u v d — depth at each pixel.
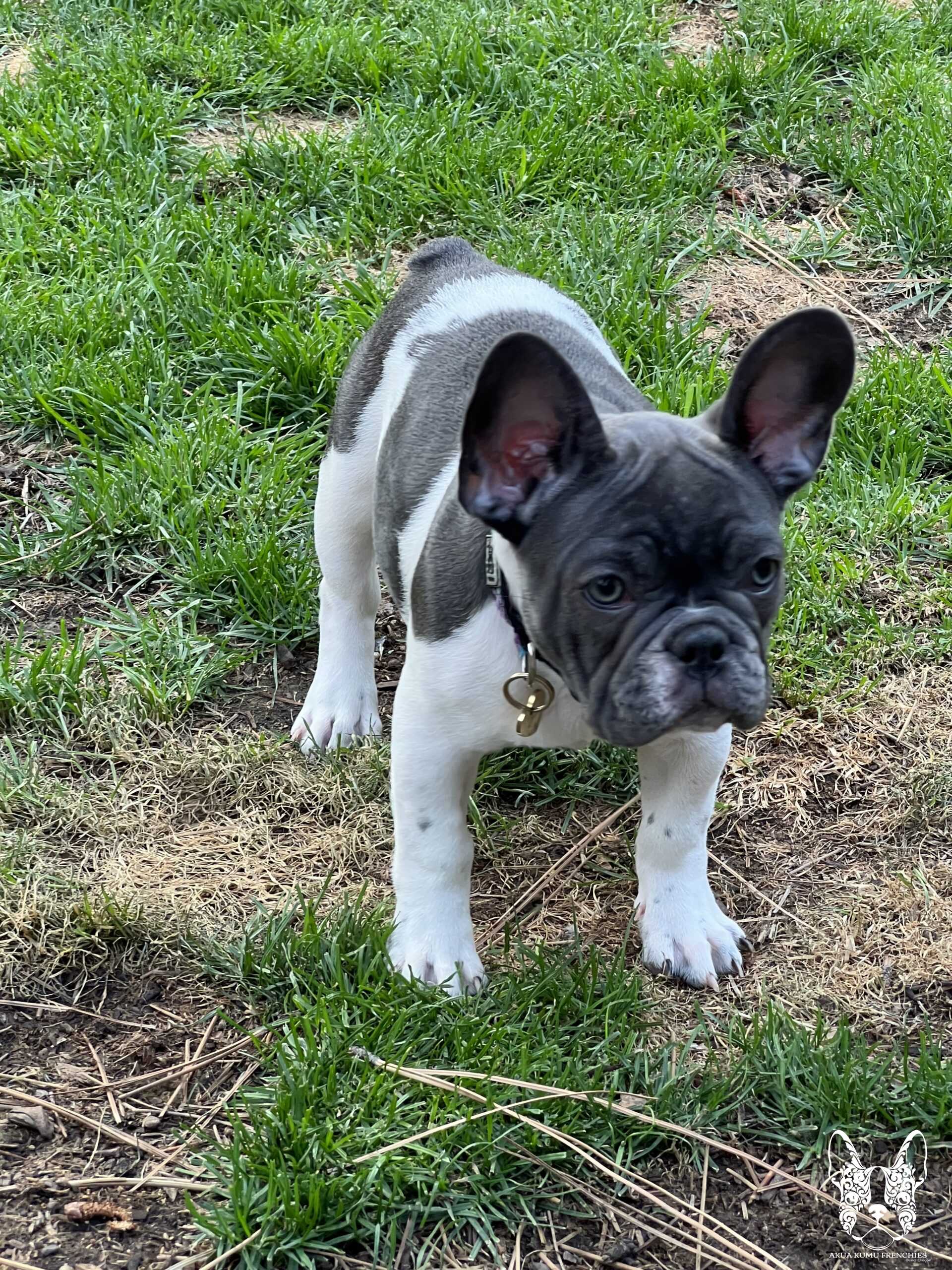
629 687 0.75
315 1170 0.78
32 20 1.89
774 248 1.58
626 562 0.75
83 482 1.24
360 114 1.72
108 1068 0.84
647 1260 0.77
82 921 0.91
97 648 1.10
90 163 1.59
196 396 1.32
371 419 1.04
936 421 1.33
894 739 1.08
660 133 1.67
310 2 1.91
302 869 0.98
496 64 1.79
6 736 1.04
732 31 1.93
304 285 1.43
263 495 1.22
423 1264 0.76
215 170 1.61
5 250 1.44
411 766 0.87
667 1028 0.89
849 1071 0.83
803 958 0.94
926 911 0.96
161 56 1.77
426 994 0.87
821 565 1.20
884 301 1.51
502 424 0.76
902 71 1.80
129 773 1.03
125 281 1.41
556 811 1.04
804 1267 0.77
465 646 0.83
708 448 0.78
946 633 1.15
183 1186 0.78
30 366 1.30
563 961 0.91
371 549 1.07
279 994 0.89
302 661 1.15
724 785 1.05
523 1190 0.79
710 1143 0.81
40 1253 0.75
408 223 1.54
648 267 1.46
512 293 1.05
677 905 0.93
